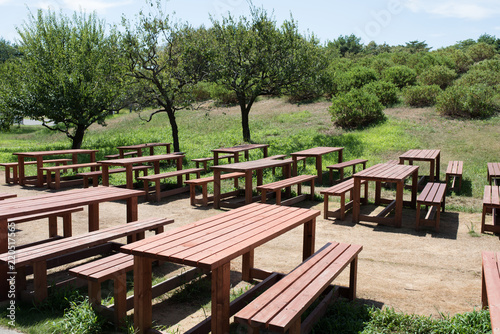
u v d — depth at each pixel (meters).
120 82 16.23
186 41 15.17
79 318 3.29
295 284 3.11
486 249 5.68
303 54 16.30
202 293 4.11
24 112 15.59
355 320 3.42
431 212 7.92
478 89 16.55
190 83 15.82
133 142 18.16
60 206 4.58
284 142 16.03
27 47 16.98
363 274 4.71
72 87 15.80
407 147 13.89
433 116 17.12
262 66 16.08
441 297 4.07
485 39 44.59
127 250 3.11
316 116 19.98
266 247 5.72
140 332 3.13
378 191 8.71
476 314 3.30
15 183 10.85
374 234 6.47
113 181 10.95
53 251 3.85
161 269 4.80
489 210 7.75
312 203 8.82
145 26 14.64
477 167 11.66
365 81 22.05
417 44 41.34
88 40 17.88
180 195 9.66
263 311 2.65
